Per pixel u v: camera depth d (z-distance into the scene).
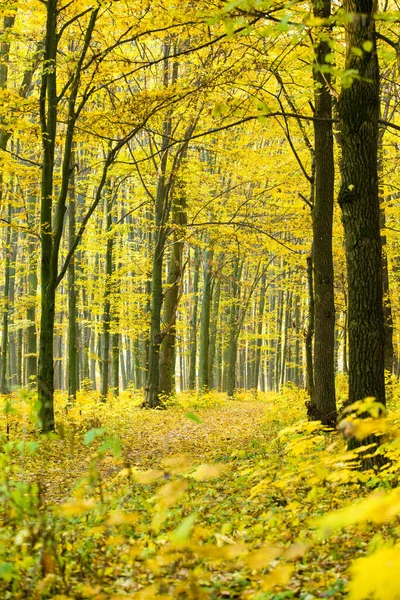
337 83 11.14
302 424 4.46
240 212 20.64
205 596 3.09
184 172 18.73
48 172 13.07
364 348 6.66
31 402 3.65
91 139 13.66
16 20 14.80
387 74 14.19
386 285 17.41
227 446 10.84
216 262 27.48
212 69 11.53
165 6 10.20
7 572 3.13
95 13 11.96
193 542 3.42
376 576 1.48
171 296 22.58
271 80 13.92
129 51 16.86
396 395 14.12
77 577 3.63
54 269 13.02
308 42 7.92
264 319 36.56
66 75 14.39
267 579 2.55
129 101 11.77
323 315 11.70
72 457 9.55
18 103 12.16
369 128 6.64
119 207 29.56
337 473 3.95
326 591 3.21
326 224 11.78
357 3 6.42
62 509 3.25
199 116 14.62
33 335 24.61
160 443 11.75
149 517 4.98
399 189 15.77
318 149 11.72
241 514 5.11
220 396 29.27
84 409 18.08
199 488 6.02
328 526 1.90
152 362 20.25
